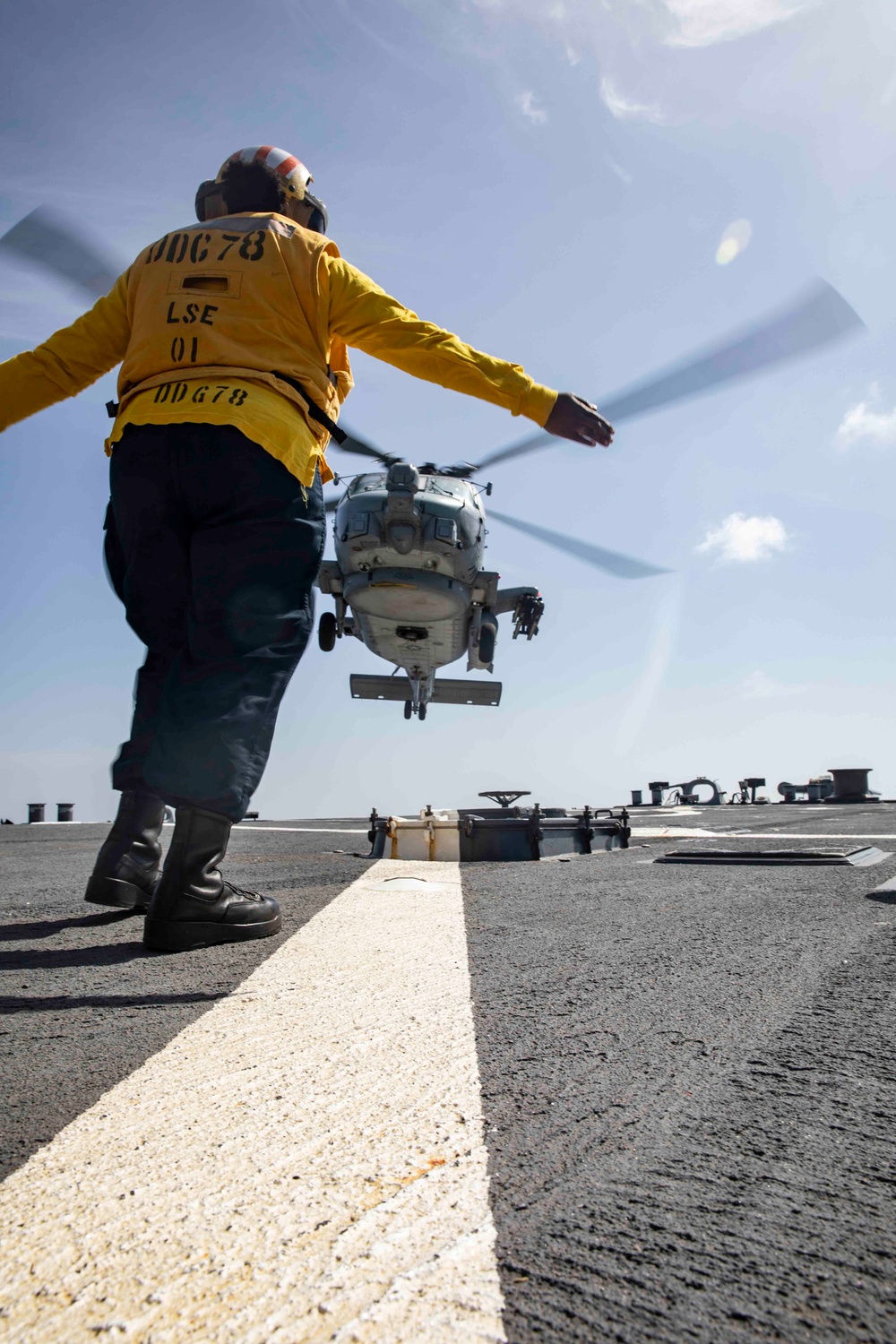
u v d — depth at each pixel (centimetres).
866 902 296
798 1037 147
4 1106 118
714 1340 67
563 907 305
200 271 261
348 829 1240
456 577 1092
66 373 283
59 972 204
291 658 258
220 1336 68
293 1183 95
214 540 245
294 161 299
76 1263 79
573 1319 69
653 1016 162
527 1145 104
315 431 273
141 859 315
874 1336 68
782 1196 91
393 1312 71
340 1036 150
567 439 275
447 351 269
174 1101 119
